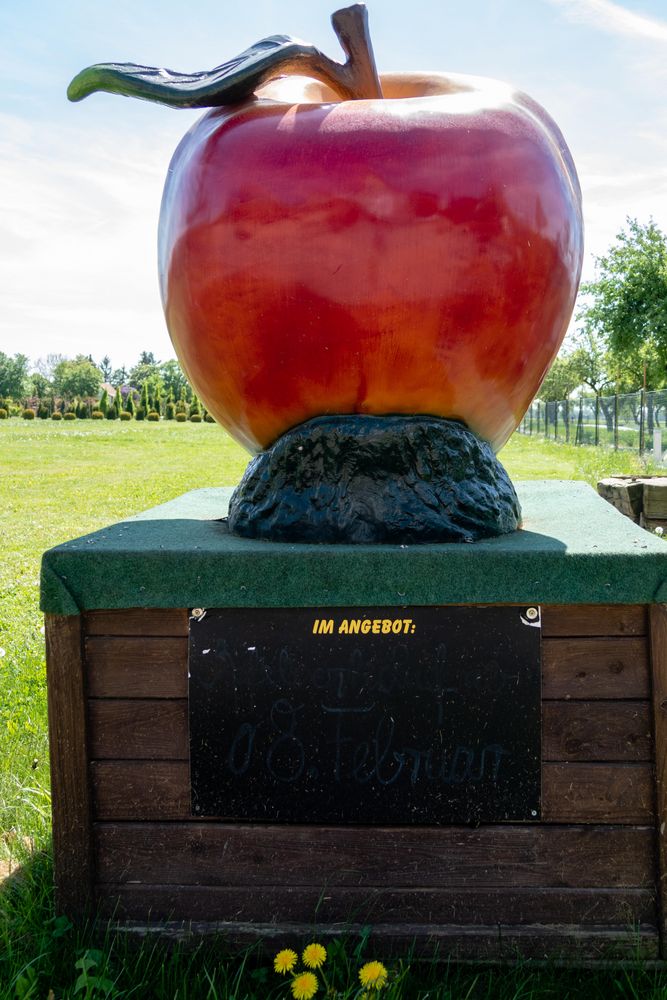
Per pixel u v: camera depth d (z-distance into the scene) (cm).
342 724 172
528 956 172
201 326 191
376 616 170
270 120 183
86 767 175
